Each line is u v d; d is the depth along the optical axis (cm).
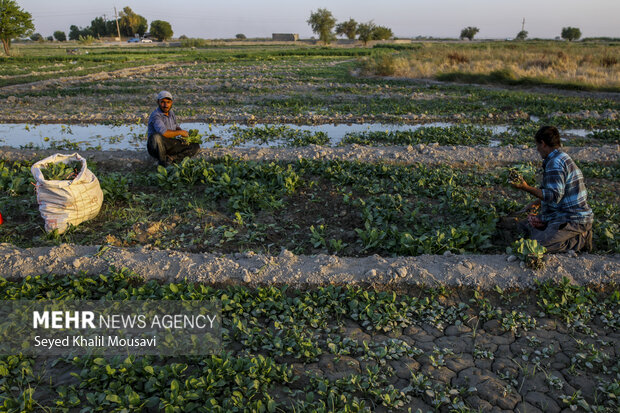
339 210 691
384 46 6444
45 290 466
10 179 750
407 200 707
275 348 392
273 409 324
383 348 389
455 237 553
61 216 595
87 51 5666
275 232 619
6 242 570
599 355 383
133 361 366
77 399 327
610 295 473
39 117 1402
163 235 607
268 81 2338
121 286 469
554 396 346
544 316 445
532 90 2086
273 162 884
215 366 360
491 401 340
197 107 1623
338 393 343
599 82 2141
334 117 1437
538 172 886
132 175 831
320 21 7669
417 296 470
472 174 843
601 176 849
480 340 411
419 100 1789
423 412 331
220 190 727
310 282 479
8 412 319
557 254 522
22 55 4412
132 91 1986
